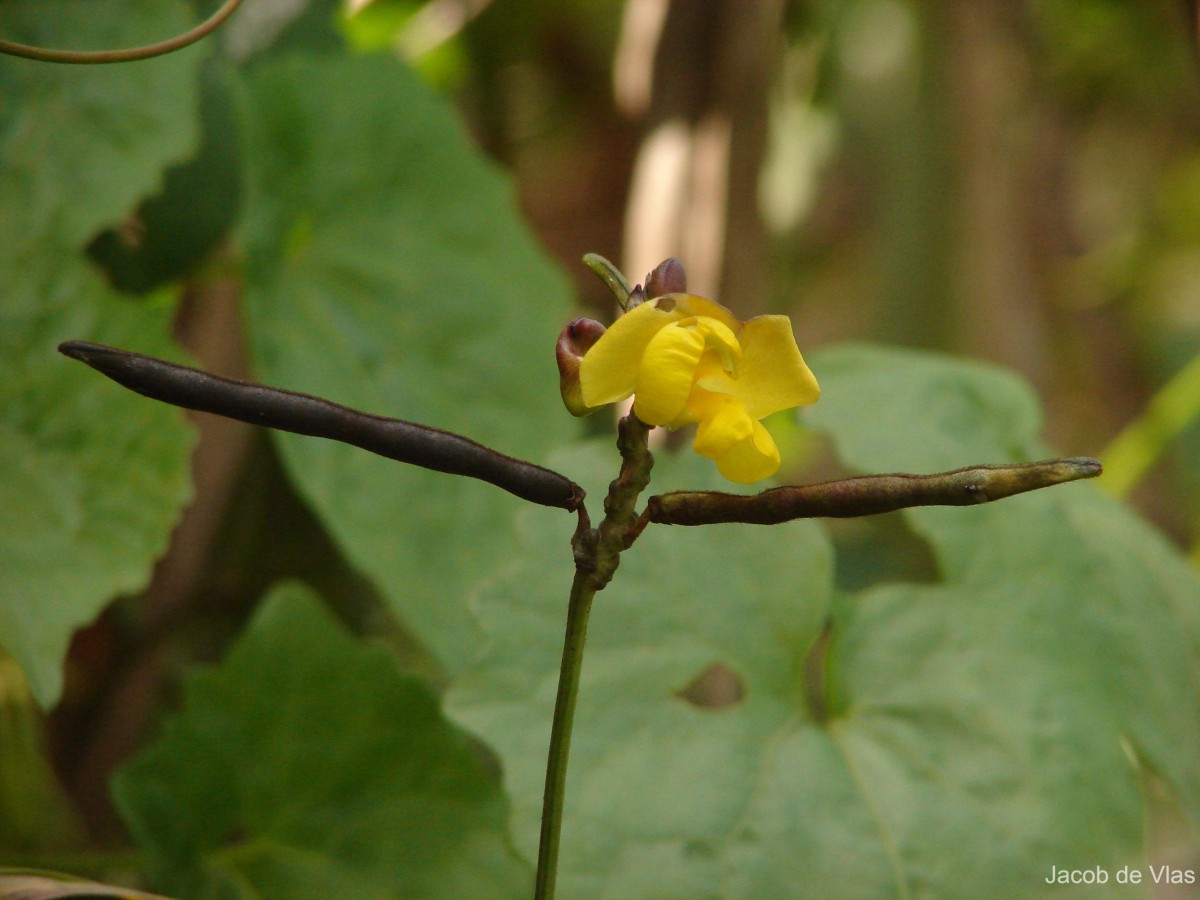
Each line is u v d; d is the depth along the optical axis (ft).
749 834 1.84
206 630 2.54
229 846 2.01
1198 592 2.38
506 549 2.17
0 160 1.93
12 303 1.91
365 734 2.04
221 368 2.56
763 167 2.71
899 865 1.85
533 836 1.82
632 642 1.88
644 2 2.78
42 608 1.86
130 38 2.02
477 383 2.39
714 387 1.59
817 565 1.92
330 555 2.63
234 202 2.32
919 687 1.92
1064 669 1.97
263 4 2.59
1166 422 3.17
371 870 2.00
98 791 2.39
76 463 1.90
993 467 1.58
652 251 2.66
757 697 1.89
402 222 2.39
